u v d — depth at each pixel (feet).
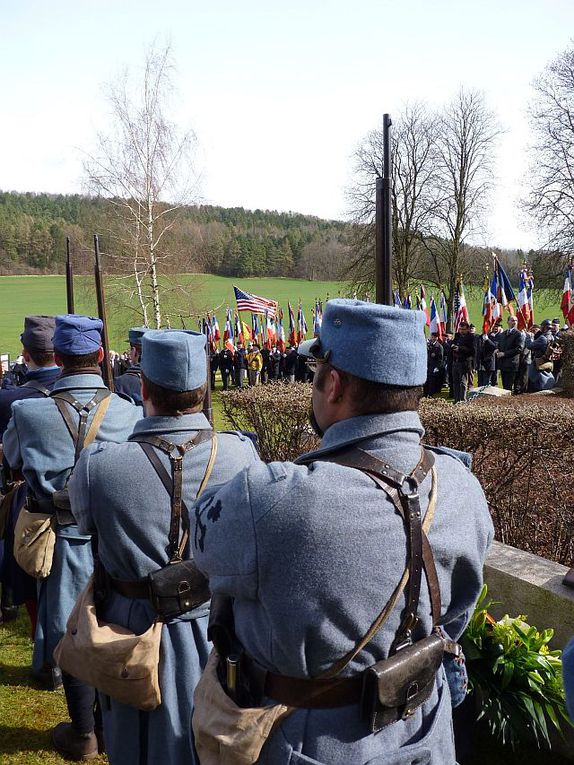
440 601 4.04
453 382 46.26
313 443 16.74
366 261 87.45
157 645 5.86
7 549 10.45
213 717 4.12
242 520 3.74
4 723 9.18
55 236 237.04
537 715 7.69
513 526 13.04
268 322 73.61
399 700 3.83
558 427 12.53
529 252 81.25
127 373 17.76
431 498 4.03
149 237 60.44
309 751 3.80
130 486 5.95
